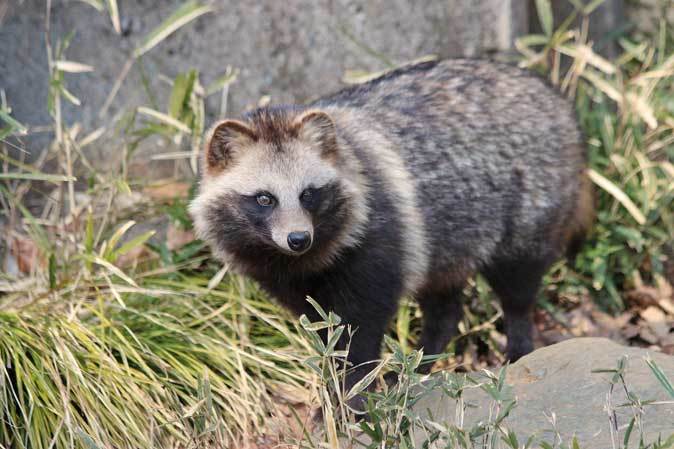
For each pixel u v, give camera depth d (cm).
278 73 699
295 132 470
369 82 557
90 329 528
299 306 506
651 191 639
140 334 540
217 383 514
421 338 592
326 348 379
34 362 494
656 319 625
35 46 684
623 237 659
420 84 541
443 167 520
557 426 402
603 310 643
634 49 707
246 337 554
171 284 579
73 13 681
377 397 386
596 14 736
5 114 536
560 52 703
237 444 485
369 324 491
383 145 502
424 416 438
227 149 475
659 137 703
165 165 690
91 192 595
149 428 477
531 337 588
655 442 352
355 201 472
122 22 685
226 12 687
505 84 553
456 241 532
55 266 546
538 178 549
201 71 696
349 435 398
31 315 529
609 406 375
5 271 599
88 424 479
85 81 690
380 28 688
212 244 494
